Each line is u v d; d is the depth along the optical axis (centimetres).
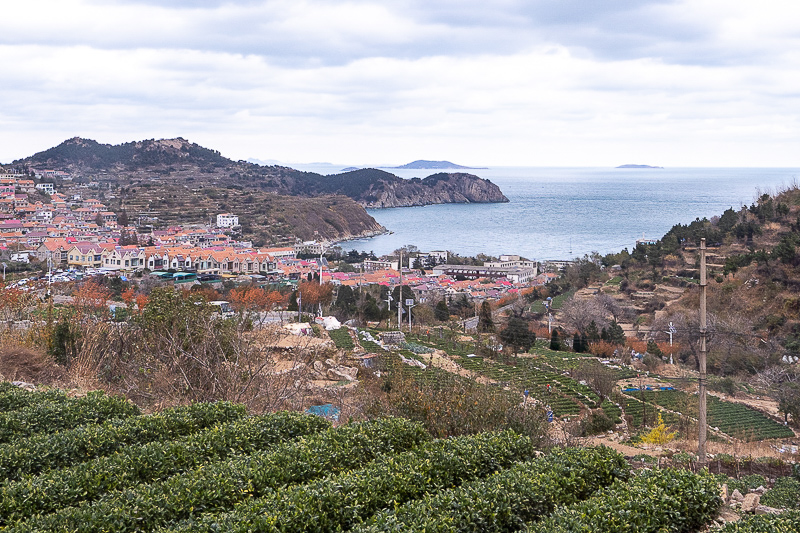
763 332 6950
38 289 4703
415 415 1834
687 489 1184
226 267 12862
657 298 9594
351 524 1112
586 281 11925
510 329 6750
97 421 1655
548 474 1262
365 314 7931
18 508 1115
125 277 10450
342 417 2242
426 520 1043
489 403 1862
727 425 4391
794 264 8138
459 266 15688
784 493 1906
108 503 1108
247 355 2191
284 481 1272
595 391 4912
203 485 1183
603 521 1064
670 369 6438
